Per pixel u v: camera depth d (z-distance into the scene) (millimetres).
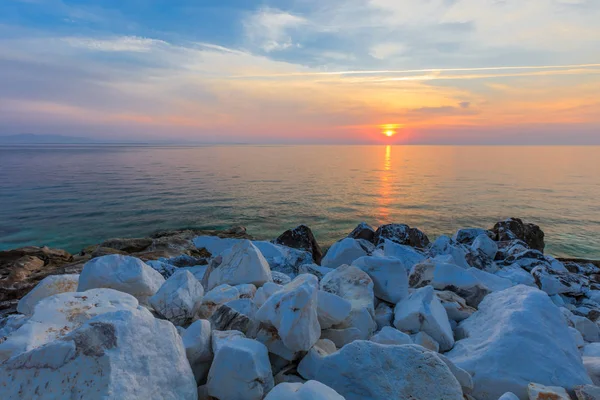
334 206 36438
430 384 2740
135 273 4273
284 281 5645
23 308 4254
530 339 3498
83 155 148875
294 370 3154
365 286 4785
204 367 3055
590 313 6359
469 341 3961
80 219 29328
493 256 9555
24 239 23844
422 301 4344
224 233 17953
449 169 96188
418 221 30672
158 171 76625
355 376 2834
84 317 3227
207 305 4059
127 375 2195
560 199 43156
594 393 2941
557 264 8859
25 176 62031
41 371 2158
